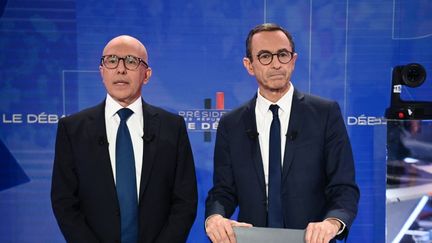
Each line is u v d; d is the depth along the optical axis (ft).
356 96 12.34
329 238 6.16
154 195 7.73
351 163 7.51
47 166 12.34
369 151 12.46
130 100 8.08
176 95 12.24
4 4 11.96
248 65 7.89
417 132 8.62
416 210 8.68
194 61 12.21
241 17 12.15
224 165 7.86
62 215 7.52
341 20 12.19
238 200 7.70
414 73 9.33
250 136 7.62
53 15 12.03
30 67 12.12
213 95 12.27
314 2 12.14
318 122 7.59
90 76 12.18
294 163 7.40
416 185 8.66
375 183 12.54
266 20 12.16
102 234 7.54
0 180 12.33
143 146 7.89
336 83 12.30
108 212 7.55
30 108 12.20
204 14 12.13
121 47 7.91
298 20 12.17
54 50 12.10
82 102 12.22
